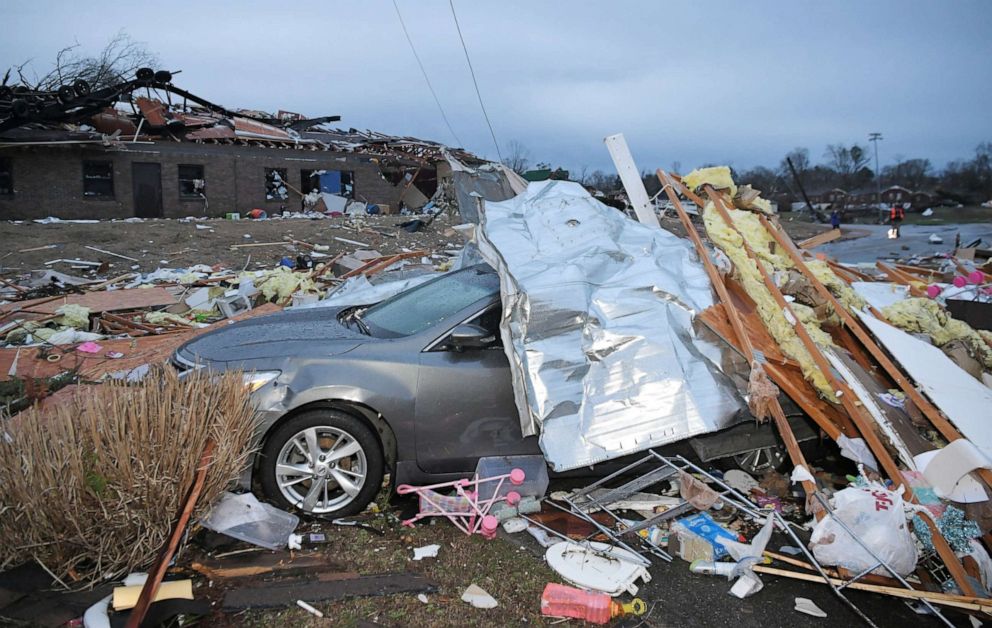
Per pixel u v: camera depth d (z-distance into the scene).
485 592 3.67
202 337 5.19
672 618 3.54
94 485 3.46
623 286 4.85
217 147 28.88
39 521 3.40
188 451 3.73
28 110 24.48
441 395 4.57
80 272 15.66
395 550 4.10
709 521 4.48
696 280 5.18
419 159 35.62
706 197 6.41
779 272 5.54
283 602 3.51
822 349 4.89
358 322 5.39
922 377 4.67
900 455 4.27
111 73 31.47
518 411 4.55
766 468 5.12
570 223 5.49
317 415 4.38
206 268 15.21
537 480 4.62
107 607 3.30
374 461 4.45
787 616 3.60
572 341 4.57
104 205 26.27
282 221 25.08
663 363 4.52
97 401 3.62
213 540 4.01
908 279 7.68
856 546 3.81
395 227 24.84
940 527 3.87
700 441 4.82
